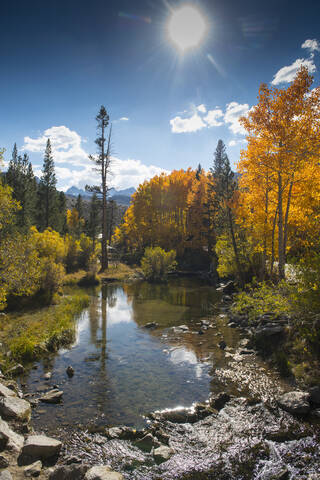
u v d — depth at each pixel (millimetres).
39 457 4512
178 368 8469
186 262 44469
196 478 4211
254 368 8328
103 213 35031
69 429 5469
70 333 11281
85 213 87875
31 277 11945
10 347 9062
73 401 6539
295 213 16734
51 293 16781
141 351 9883
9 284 10930
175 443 5086
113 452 4832
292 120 13852
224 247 22922
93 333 11969
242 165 16125
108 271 33406
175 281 30672
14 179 44188
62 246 24484
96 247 37312
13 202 10836
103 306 17391
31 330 10859
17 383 7371
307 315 7930
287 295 8805
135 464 4543
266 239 17656
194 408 6273
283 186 15633
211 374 8031
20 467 4207
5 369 7875
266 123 14383
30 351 9055
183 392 7016
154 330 12477
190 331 12312
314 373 7082
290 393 6379
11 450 4492
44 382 7469
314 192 15414
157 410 6199
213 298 20281
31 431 5293
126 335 11703
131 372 8172
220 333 11906
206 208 44969
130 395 6844
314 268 7605
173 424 5680
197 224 47375
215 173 46844
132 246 62125
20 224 37344
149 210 50156
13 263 10898
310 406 5953
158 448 4895
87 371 8227
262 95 14359
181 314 15484
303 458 4516
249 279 21078
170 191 49250
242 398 6617
